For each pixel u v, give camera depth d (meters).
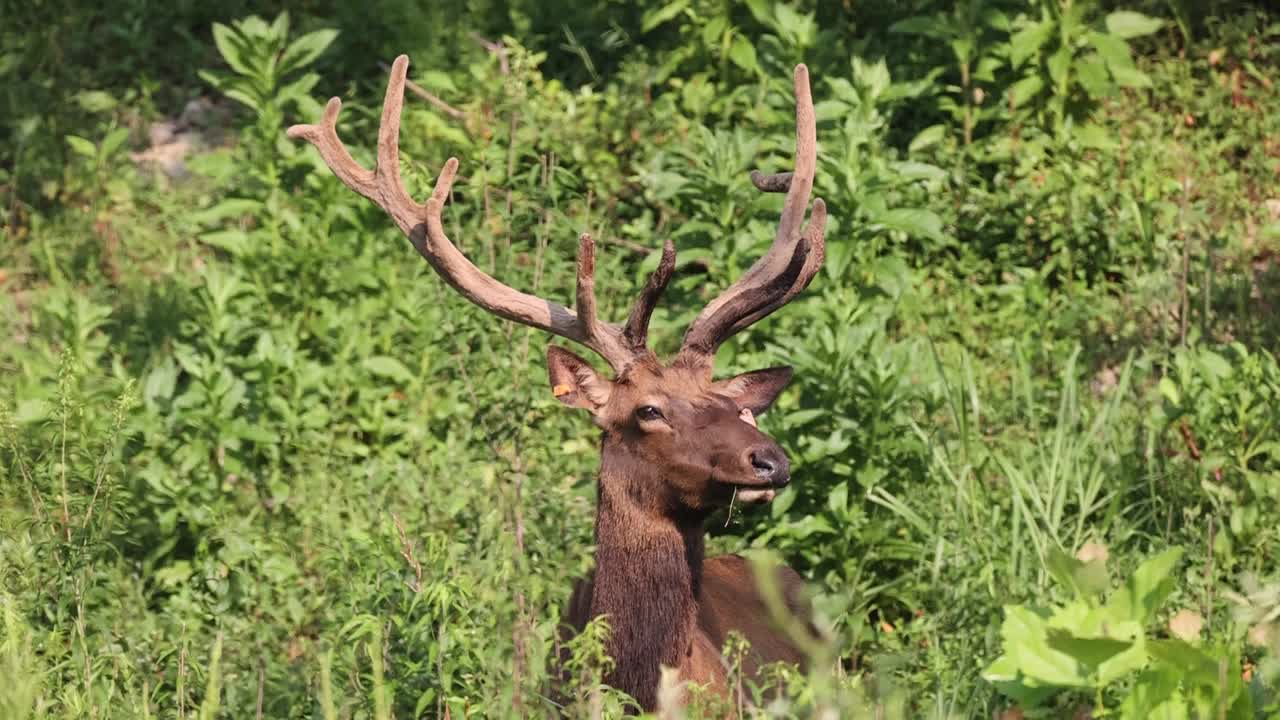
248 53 15.66
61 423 10.28
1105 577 7.60
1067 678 7.48
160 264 16.44
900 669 9.82
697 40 17.45
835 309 12.73
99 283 16.11
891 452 11.94
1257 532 11.53
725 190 13.73
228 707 9.33
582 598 9.75
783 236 10.02
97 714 8.94
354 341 13.93
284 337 13.98
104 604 10.32
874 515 11.92
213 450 12.48
